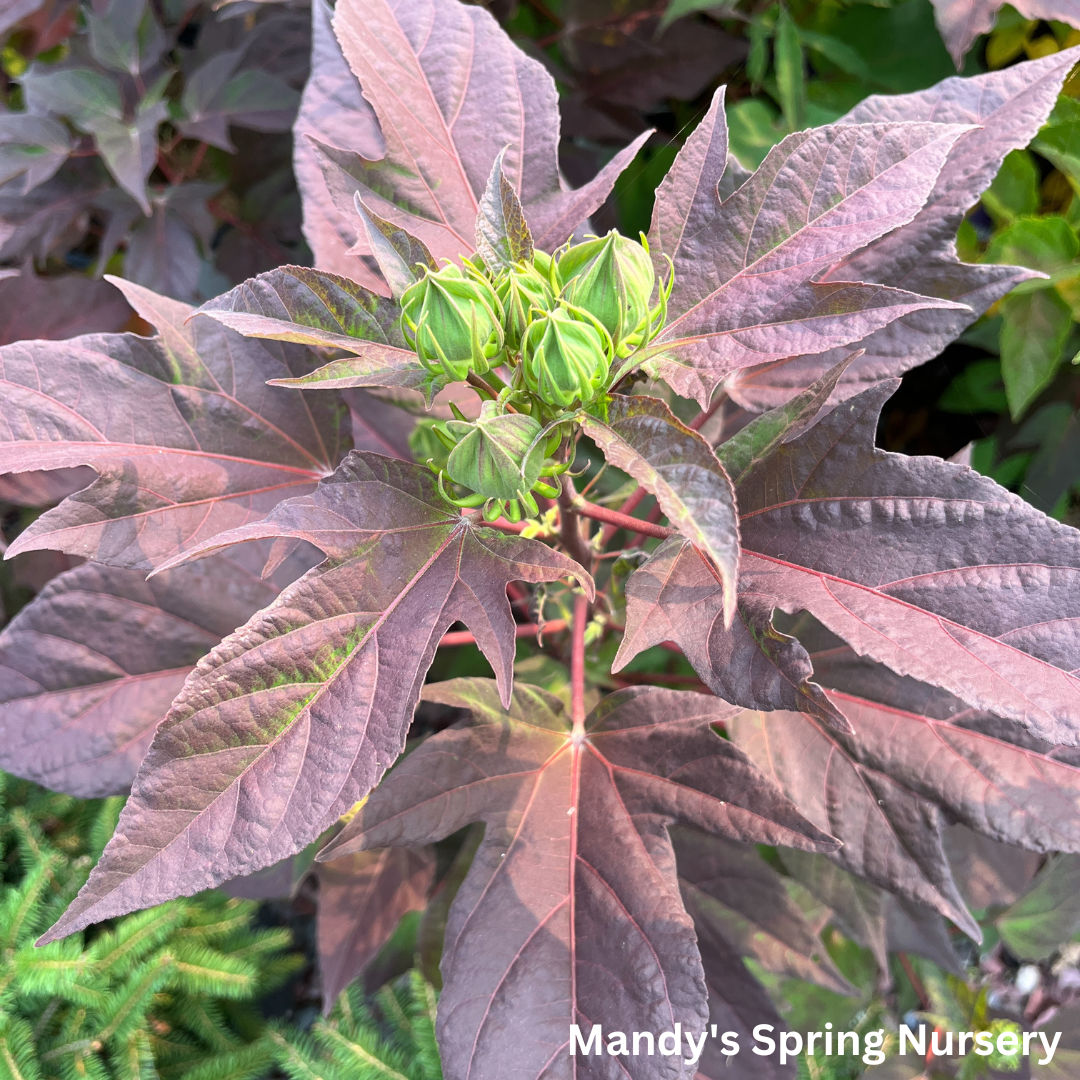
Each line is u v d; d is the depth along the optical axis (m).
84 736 0.38
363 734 0.25
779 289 0.27
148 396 0.33
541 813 0.32
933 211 0.33
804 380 0.35
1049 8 0.37
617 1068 0.27
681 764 0.32
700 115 0.50
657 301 0.29
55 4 0.61
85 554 0.32
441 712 0.59
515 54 0.34
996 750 0.34
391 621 0.26
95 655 0.38
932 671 0.25
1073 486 0.47
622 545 0.48
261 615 0.25
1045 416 0.46
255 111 0.55
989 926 0.48
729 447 0.30
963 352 0.48
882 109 0.33
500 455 0.24
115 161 0.50
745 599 0.27
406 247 0.28
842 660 0.37
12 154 0.53
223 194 0.66
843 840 0.35
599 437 0.25
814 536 0.28
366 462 0.28
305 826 0.24
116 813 0.55
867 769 0.35
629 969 0.28
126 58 0.54
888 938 0.40
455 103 0.34
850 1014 0.50
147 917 0.52
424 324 0.25
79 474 0.47
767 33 0.51
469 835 0.41
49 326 0.52
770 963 0.38
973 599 0.26
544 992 0.29
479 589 0.27
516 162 0.34
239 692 0.24
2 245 0.56
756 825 0.30
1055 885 0.46
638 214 0.55
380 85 0.33
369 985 0.52
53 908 0.54
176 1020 0.60
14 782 0.59
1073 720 0.24
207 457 0.34
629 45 0.57
